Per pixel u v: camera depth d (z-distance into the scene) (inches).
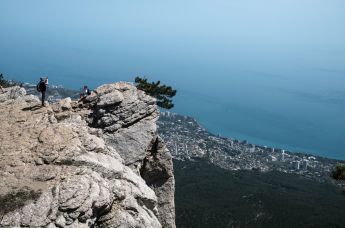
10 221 933.8
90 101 1770.4
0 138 1269.7
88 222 987.9
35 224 933.8
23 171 1082.1
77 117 1657.2
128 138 1685.5
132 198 1115.3
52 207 967.6
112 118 1686.8
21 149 1186.6
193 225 6446.9
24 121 1451.8
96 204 1008.9
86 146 1226.0
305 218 7091.5
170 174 1748.3
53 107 1712.6
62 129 1295.5
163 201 1737.2
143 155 1688.0
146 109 1744.6
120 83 1825.8
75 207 974.4
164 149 1752.0
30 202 971.3
